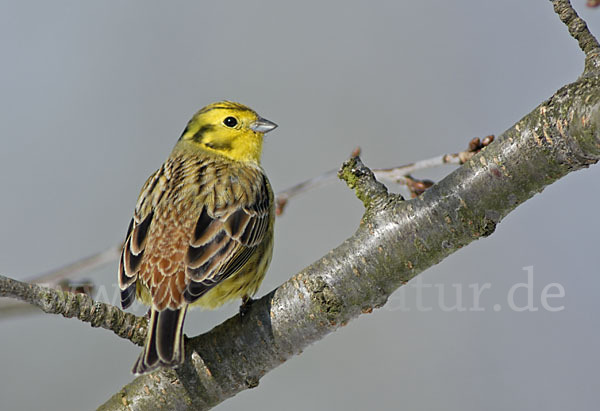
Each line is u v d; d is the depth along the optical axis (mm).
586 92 8570
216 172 12258
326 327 9500
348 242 9617
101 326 9266
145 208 11297
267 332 9547
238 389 9648
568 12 9047
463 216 9219
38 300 8883
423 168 12055
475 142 11695
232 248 10852
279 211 13820
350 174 9773
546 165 8867
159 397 9633
